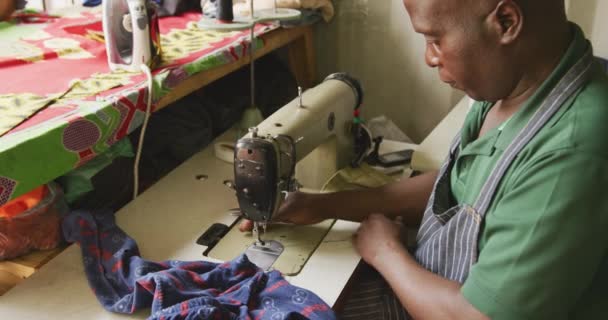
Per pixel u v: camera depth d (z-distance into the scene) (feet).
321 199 3.98
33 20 5.57
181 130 5.57
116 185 4.60
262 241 3.76
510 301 2.61
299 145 3.79
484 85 2.78
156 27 4.52
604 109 2.59
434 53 2.79
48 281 3.40
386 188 4.09
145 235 3.85
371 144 4.92
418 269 3.23
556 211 2.51
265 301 3.13
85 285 3.37
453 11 2.59
